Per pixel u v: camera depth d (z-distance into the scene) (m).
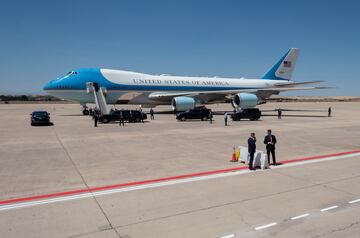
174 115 42.59
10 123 30.98
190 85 42.94
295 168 12.48
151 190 9.55
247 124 30.72
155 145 17.94
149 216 7.49
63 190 9.59
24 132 23.58
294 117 41.09
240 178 10.95
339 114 47.75
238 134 22.97
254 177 11.06
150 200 8.63
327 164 13.23
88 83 37.25
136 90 39.34
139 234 6.54
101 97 35.16
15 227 6.92
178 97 37.59
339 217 7.41
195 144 18.34
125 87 38.62
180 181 10.55
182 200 8.61
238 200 8.59
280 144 18.62
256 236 6.45
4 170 12.03
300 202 8.42
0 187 9.88
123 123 29.31
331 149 16.91
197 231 6.67
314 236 6.44
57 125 28.86
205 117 34.94
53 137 20.98
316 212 7.71
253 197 8.84
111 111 33.38
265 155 12.41
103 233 6.59
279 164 13.24
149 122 32.41
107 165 12.93
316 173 11.63
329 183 10.25
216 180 10.66
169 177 11.08
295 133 23.83
